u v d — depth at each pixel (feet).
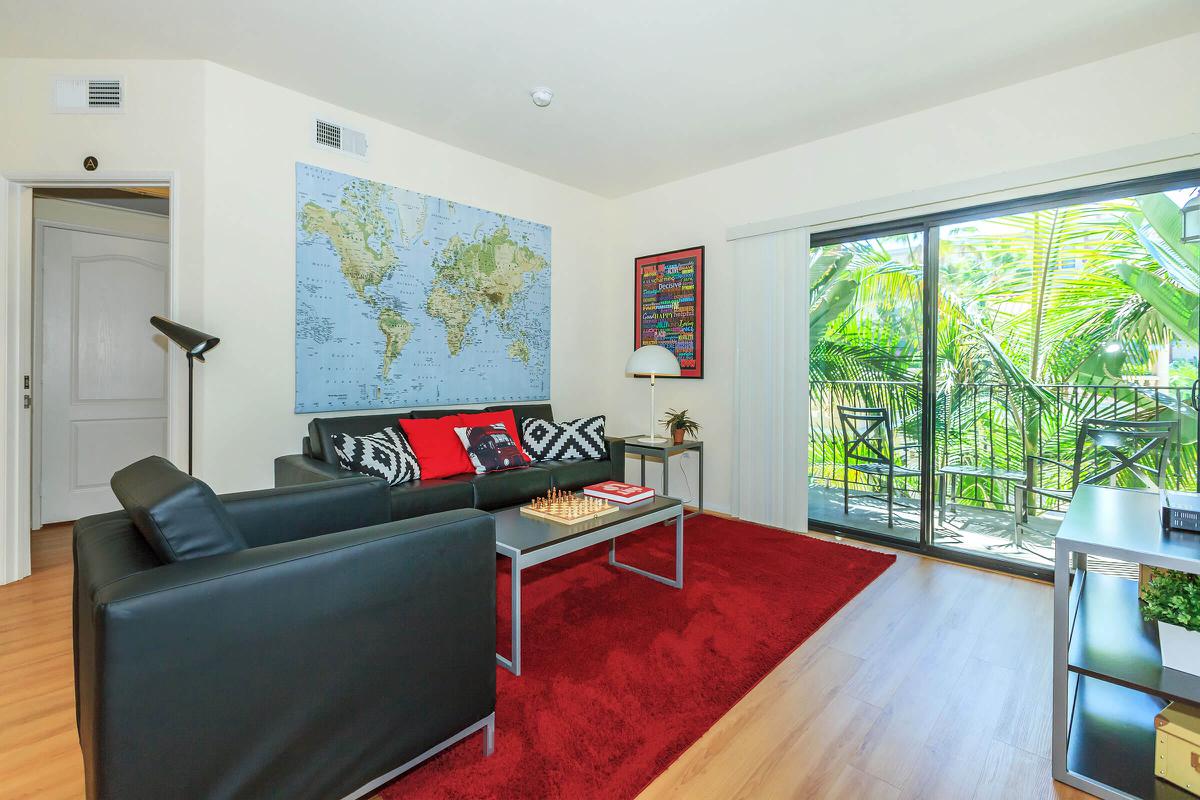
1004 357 10.02
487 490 9.84
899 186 10.20
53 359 11.55
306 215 9.74
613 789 4.33
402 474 9.44
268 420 9.43
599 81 9.07
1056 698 4.46
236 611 3.29
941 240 10.31
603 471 11.99
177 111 8.62
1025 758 4.76
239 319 9.07
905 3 7.04
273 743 3.48
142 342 12.57
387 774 4.07
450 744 4.55
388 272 10.85
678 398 13.96
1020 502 10.03
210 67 8.65
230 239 8.93
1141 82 7.92
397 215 10.92
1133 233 8.67
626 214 15.10
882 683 5.91
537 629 7.06
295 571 3.53
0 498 8.41
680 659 6.31
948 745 4.92
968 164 9.44
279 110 9.39
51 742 4.83
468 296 12.21
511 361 13.17
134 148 8.61
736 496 12.58
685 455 13.92
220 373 8.91
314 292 9.88
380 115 10.40
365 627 3.88
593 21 7.50
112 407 12.21
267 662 3.43
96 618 2.88
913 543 10.39
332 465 8.68
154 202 12.02
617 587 8.48
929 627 7.24
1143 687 4.12
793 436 11.59
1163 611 4.39
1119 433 8.86
